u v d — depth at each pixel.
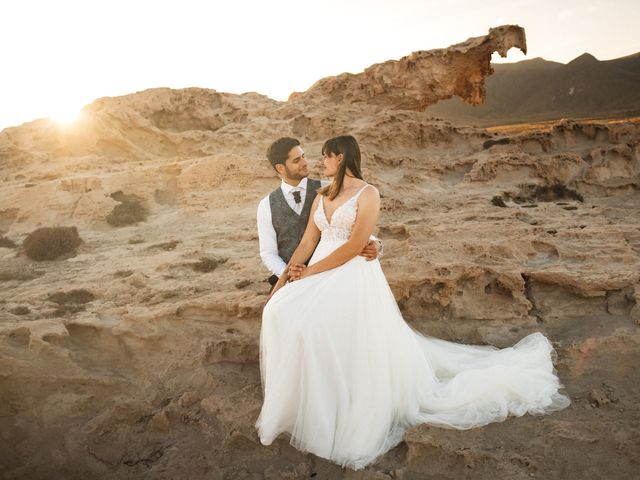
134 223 13.54
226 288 6.44
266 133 19.20
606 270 5.32
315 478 3.46
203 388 4.54
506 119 145.25
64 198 14.26
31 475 3.70
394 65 21.75
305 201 4.43
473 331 5.14
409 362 3.88
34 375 4.62
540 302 5.27
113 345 5.29
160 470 3.66
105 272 8.25
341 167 3.74
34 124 20.83
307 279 3.80
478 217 9.74
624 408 3.77
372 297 3.74
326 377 3.58
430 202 13.00
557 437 3.53
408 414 3.79
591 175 13.77
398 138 17.88
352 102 22.58
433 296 5.37
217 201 14.27
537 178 14.41
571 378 4.23
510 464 3.35
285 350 3.58
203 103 22.22
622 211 10.65
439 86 21.89
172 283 7.07
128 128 19.84
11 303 6.80
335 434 3.54
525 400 3.84
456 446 3.49
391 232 7.61
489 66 22.27
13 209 14.34
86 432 4.09
